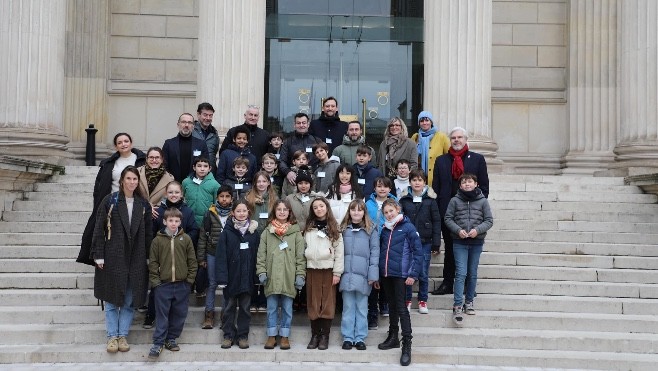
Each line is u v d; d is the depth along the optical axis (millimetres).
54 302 9500
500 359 8328
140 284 8258
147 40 19000
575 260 10781
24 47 14281
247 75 14312
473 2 14578
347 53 19203
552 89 19156
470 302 9281
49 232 11422
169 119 18969
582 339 8680
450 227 9141
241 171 9539
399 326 9117
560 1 19344
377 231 8711
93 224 8672
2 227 11398
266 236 8570
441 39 14562
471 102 14438
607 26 18359
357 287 8492
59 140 14562
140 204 8406
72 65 18281
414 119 19094
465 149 10070
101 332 8664
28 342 8570
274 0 19250
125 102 18906
